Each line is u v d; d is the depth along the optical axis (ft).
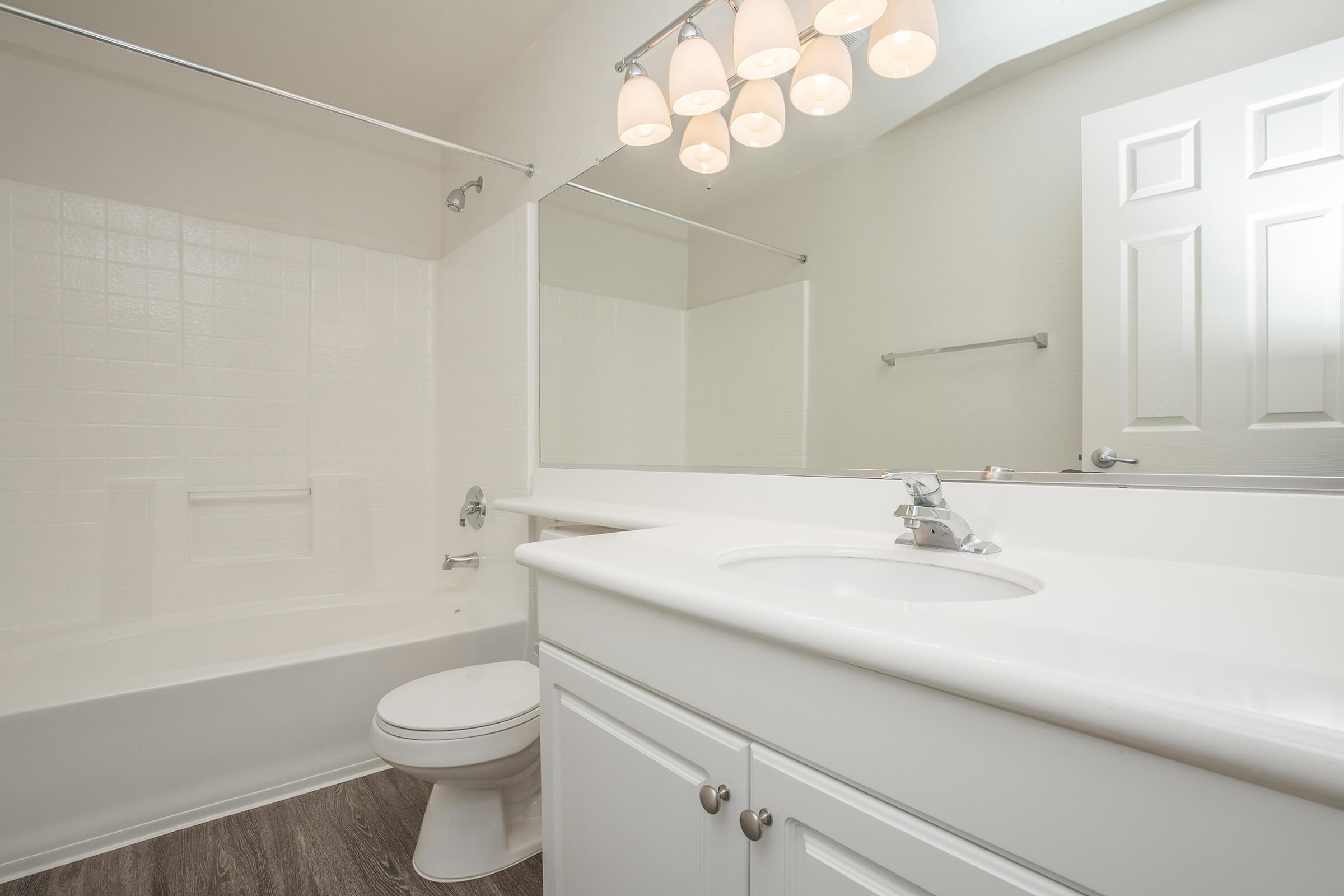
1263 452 2.52
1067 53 3.07
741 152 4.78
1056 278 3.10
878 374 3.88
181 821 4.94
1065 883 1.48
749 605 2.07
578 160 6.43
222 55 7.38
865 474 3.93
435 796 4.66
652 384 5.49
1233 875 1.25
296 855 4.64
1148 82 2.80
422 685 4.78
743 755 2.21
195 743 5.02
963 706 1.64
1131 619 1.87
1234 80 2.56
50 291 6.79
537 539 6.89
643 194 5.63
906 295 3.73
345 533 8.46
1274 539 2.46
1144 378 2.82
